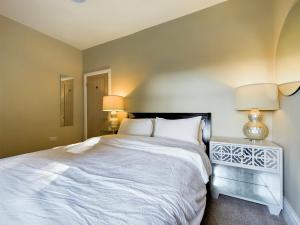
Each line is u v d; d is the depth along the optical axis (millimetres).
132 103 3016
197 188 1196
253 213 1610
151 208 744
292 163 1407
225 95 2178
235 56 2107
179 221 771
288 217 1459
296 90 1298
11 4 2219
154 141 1911
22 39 2719
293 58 1343
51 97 3158
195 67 2389
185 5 2254
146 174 1116
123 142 1966
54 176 1073
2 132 2498
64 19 2586
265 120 1947
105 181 1001
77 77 3639
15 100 2645
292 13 1362
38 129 2955
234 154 1772
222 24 2189
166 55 2637
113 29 2875
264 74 1944
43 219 656
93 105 3598
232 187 1872
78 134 3668
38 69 2949
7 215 686
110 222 646
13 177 1054
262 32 1948
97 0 2154
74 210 715
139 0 2156
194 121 2072
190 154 1479
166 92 2637
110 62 3305
